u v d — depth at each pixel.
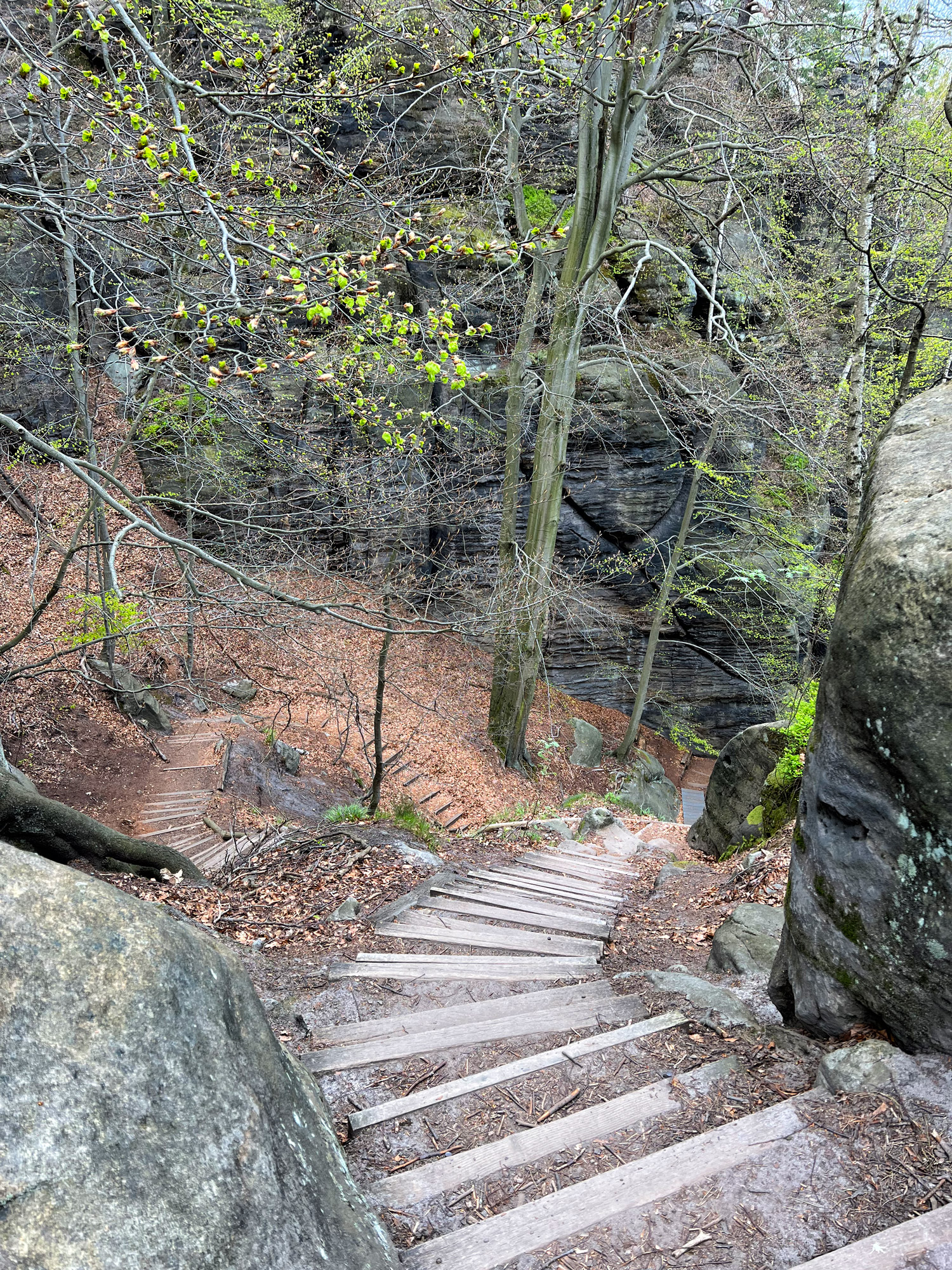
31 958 1.80
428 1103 3.34
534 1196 2.77
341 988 4.58
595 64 13.39
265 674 17.62
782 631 21.91
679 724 23.56
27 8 9.85
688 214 15.92
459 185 18.72
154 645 16.11
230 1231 1.76
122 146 4.35
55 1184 1.58
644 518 21.61
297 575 14.77
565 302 15.27
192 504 5.14
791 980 3.60
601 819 11.74
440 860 7.88
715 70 18.00
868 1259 2.21
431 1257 2.44
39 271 14.30
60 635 15.04
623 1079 3.44
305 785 14.78
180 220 4.38
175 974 2.01
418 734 18.05
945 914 2.77
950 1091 2.81
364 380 5.23
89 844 7.27
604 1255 2.44
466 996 4.50
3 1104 1.62
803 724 9.14
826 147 11.23
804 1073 3.26
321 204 5.63
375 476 10.42
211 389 4.50
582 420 19.66
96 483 4.12
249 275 4.77
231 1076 2.02
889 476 3.33
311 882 6.97
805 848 3.41
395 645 19.97
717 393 14.67
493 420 18.97
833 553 17.66
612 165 14.16
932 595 2.77
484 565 19.53
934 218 10.74
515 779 17.95
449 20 10.45
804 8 12.28
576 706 22.84
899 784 2.86
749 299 19.17
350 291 3.85
